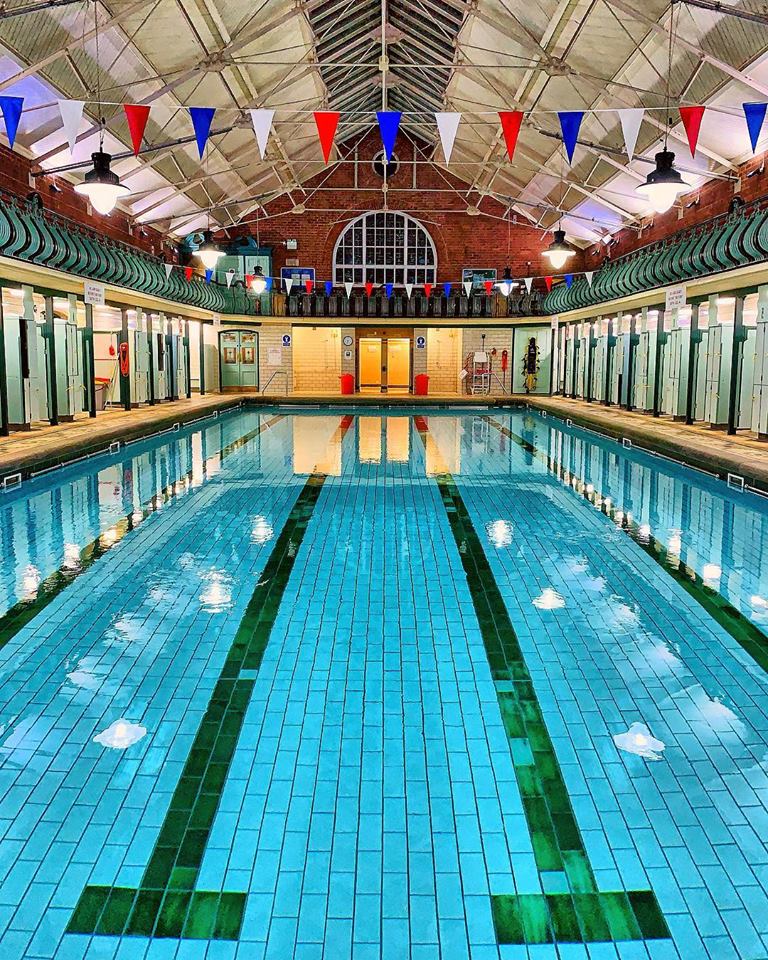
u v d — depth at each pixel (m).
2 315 9.49
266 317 19.08
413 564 5.13
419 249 19.81
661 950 1.92
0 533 5.86
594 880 2.15
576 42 9.73
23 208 9.96
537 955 1.90
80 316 13.71
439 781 2.63
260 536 5.84
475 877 2.16
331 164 19.36
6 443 8.73
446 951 1.91
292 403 17.67
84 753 2.79
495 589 4.62
